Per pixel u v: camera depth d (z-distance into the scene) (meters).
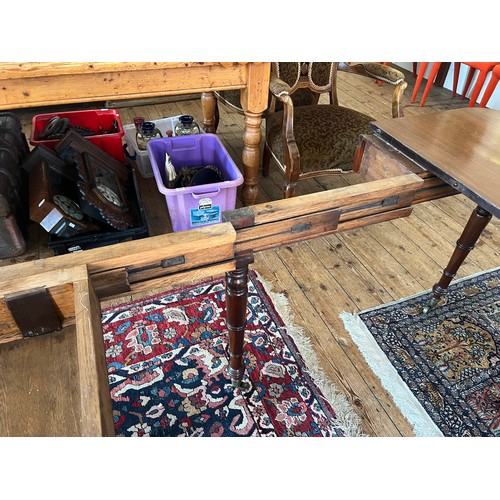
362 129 1.88
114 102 2.95
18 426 0.58
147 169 2.13
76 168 1.69
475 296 1.65
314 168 1.82
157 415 1.22
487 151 1.04
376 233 1.97
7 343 0.69
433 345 1.45
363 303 1.60
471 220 1.28
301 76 2.09
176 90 1.47
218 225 0.82
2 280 0.66
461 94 3.42
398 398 1.29
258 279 1.68
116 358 1.36
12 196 1.60
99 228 1.62
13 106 1.31
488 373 1.37
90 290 0.67
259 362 1.37
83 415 0.53
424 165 1.00
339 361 1.39
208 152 1.99
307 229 0.92
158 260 0.77
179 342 1.42
